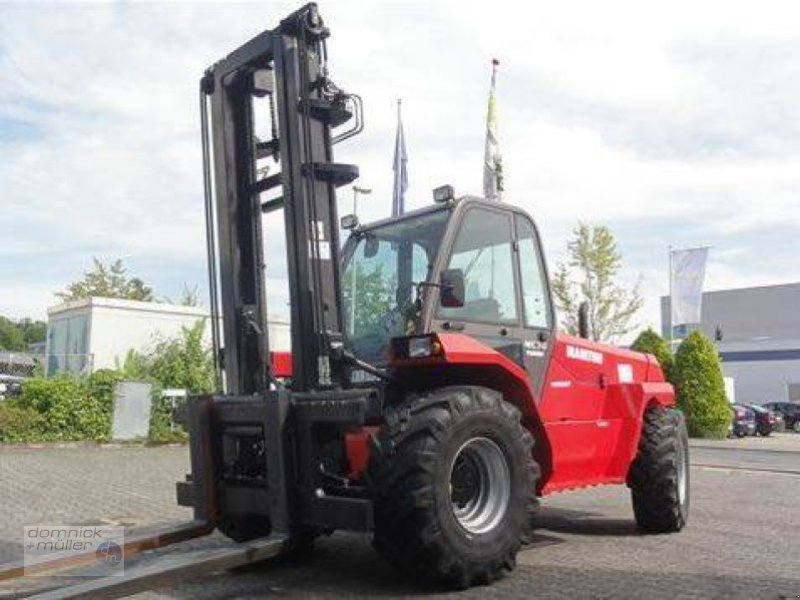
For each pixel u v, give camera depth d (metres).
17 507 9.02
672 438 7.98
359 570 6.14
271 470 5.50
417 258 6.30
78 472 12.38
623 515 9.20
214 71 6.48
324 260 5.87
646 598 5.37
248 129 6.48
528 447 5.85
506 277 6.59
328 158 5.97
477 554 5.45
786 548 7.27
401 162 19.12
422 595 5.36
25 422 16.30
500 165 17.59
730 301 65.94
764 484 13.05
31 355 22.19
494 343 6.36
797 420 41.41
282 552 5.50
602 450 7.27
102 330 20.19
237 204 6.46
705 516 9.28
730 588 5.70
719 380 29.88
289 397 5.54
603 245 36.97
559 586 5.65
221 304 6.47
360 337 6.42
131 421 17.11
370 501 5.21
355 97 6.01
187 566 4.74
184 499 6.18
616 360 7.73
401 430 5.30
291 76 5.91
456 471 5.61
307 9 5.89
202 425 5.96
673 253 32.66
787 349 52.81
